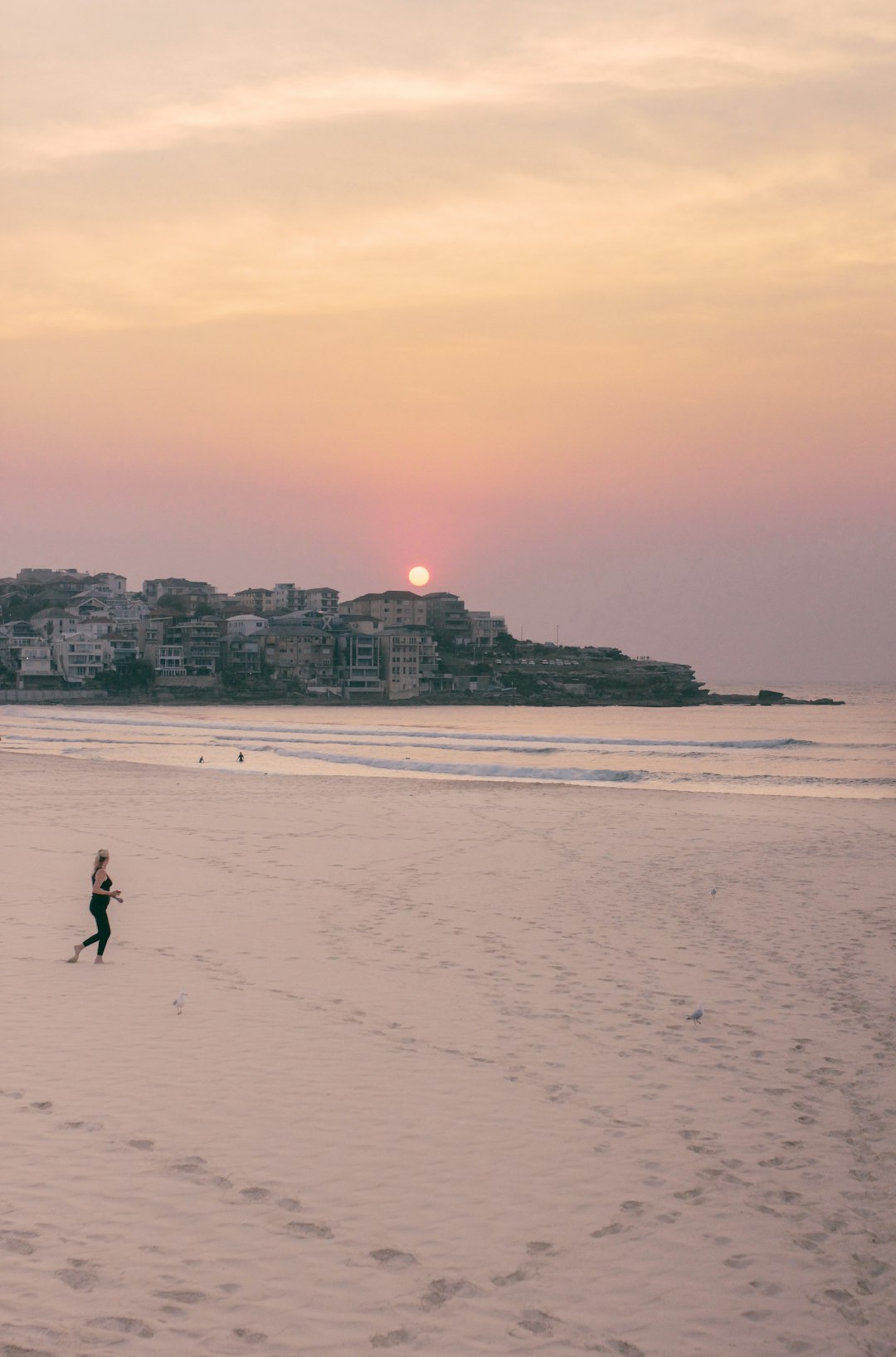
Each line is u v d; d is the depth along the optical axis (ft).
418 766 201.87
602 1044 37.52
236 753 246.47
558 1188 26.30
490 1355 19.39
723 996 44.09
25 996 41.57
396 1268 22.26
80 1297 20.53
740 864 80.18
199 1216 24.03
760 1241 24.08
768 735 402.93
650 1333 20.42
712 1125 30.55
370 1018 39.83
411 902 63.16
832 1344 20.30
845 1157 28.68
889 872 76.79
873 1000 43.73
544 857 82.23
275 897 63.93
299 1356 19.08
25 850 81.05
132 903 61.41
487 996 43.24
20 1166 26.12
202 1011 40.22
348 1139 28.73
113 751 251.60
